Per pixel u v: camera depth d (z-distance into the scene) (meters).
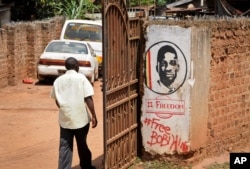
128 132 8.15
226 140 9.21
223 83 8.93
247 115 9.77
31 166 8.76
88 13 32.34
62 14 29.66
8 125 11.98
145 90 8.20
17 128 11.67
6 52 17.98
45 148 9.91
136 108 8.39
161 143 8.18
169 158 8.18
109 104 7.47
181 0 36.59
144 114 8.26
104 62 7.23
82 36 22.03
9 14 25.34
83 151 7.84
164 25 7.96
